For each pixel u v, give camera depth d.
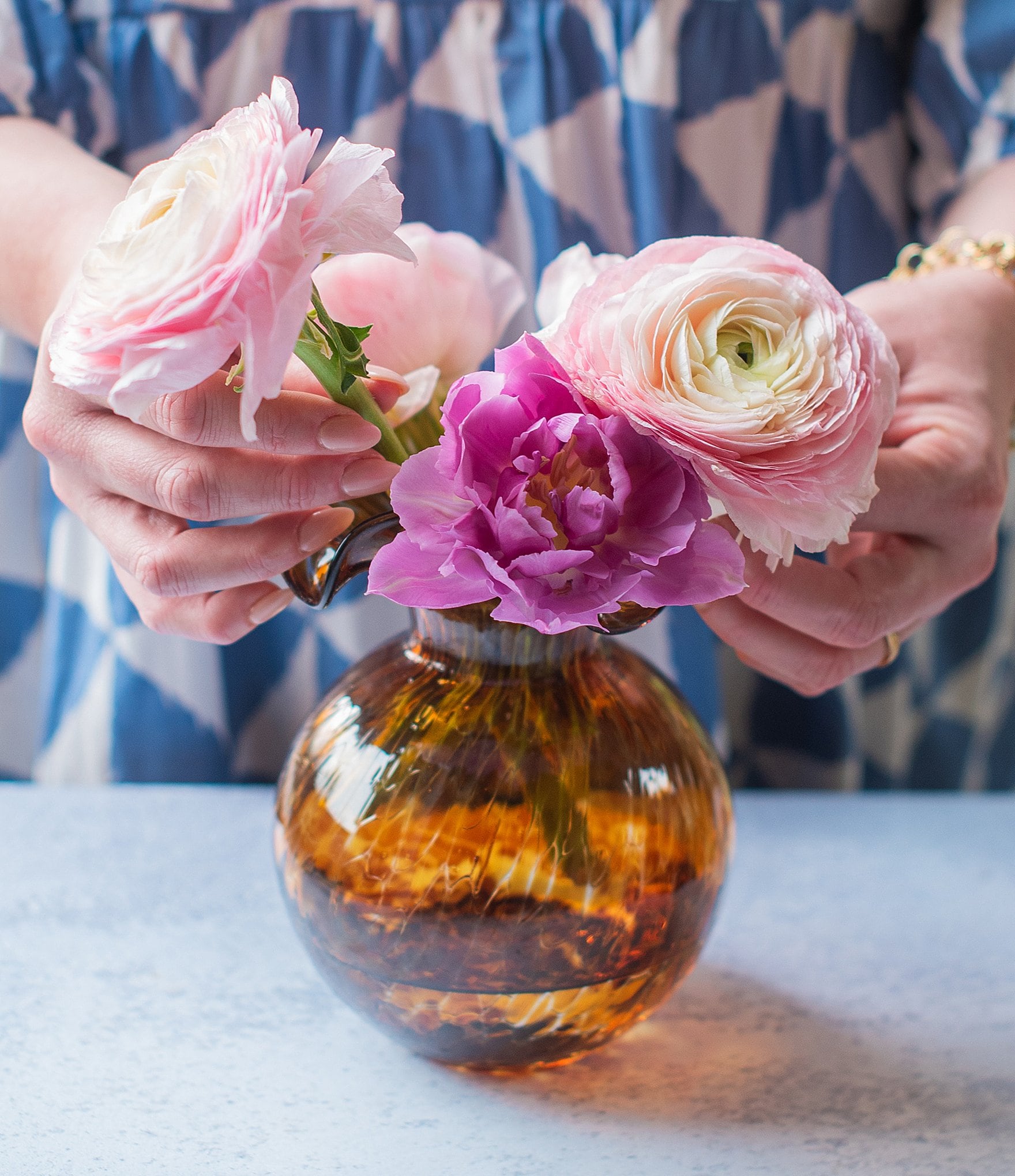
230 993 0.52
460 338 0.45
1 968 0.53
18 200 0.55
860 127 0.71
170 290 0.36
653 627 0.69
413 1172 0.44
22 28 0.63
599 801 0.43
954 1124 0.47
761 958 0.56
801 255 0.72
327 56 0.67
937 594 0.50
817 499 0.39
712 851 0.46
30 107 0.64
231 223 0.36
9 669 0.77
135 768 0.71
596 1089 0.48
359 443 0.42
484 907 0.43
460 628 0.44
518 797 0.43
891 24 0.71
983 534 0.50
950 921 0.59
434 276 0.44
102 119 0.66
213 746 0.71
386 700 0.45
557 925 0.43
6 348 0.71
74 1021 0.50
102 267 0.38
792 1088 0.48
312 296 0.40
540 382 0.38
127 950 0.54
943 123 0.71
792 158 0.70
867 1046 0.51
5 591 0.76
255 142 0.37
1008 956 0.56
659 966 0.45
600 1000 0.45
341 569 0.43
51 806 0.66
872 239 0.72
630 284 0.40
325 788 0.45
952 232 0.59
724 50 0.67
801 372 0.39
